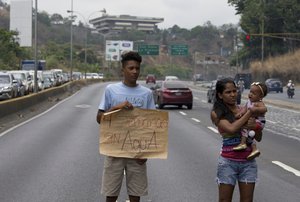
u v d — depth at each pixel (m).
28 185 9.77
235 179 6.16
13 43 87.12
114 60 127.88
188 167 11.89
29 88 42.78
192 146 15.60
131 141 6.33
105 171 6.45
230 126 6.01
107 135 6.32
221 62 154.12
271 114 31.31
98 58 151.88
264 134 19.83
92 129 20.34
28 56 94.94
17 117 25.30
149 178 10.55
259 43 102.62
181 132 19.64
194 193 9.20
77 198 8.74
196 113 29.67
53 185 9.79
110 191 6.41
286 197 8.93
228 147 6.13
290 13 97.50
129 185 6.45
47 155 13.54
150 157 6.35
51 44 140.12
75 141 16.56
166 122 6.37
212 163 12.46
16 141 16.44
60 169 11.50
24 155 13.50
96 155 13.60
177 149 14.91
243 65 108.81
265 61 101.31
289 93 52.16
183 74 158.25
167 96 32.84
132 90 6.39
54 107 33.62
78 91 57.94
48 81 53.53
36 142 16.20
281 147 15.85
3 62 80.81
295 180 10.44
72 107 33.62
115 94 6.34
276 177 10.74
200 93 60.03
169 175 10.89
